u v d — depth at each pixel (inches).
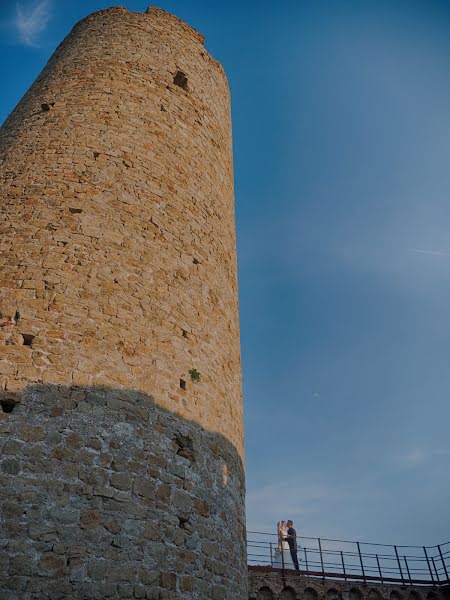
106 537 259.6
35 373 286.2
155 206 405.7
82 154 405.7
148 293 356.8
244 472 405.4
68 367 295.7
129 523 270.7
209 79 580.7
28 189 376.8
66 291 323.9
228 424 381.7
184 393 341.7
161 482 296.5
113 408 296.8
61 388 287.1
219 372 390.3
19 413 271.4
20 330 299.4
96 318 322.0
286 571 680.4
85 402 289.4
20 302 310.5
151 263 372.5
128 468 285.0
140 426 302.5
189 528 299.7
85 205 372.5
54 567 240.1
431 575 767.1
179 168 451.8
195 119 513.3
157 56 530.3
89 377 298.4
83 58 507.2
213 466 342.0
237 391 422.0
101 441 283.0
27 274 324.8
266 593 658.8
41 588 233.1
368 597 709.9
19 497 249.3
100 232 362.3
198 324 384.2
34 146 413.1
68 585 239.3
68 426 277.9
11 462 256.7
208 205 464.4
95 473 272.5
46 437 269.7
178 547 287.1
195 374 357.7
